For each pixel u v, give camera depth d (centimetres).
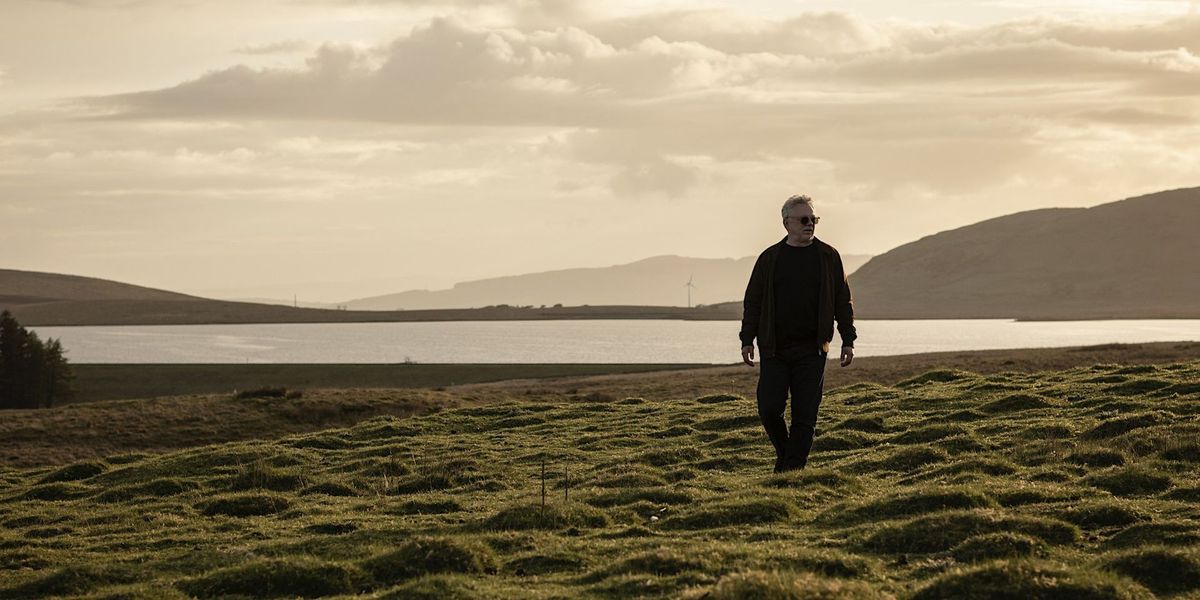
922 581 1039
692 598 934
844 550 1204
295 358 18850
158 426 4409
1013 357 6097
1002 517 1218
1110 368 3253
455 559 1202
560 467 2239
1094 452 1730
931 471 1734
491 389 7238
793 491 1579
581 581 1129
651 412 3175
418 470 2270
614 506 1608
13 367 10738
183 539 1592
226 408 4756
